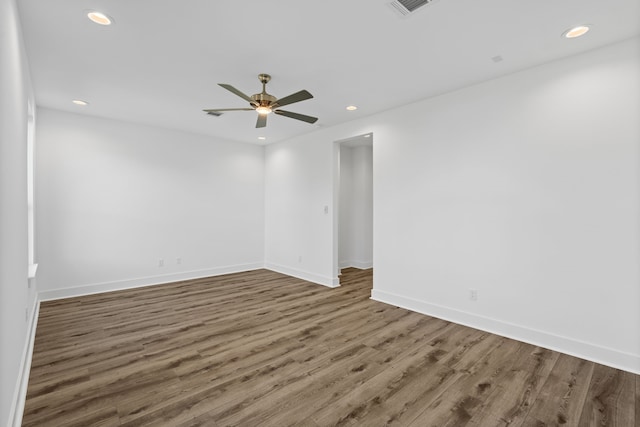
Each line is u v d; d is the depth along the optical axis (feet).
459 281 11.35
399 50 8.66
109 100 12.56
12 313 5.72
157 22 7.37
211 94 11.87
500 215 10.29
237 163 20.07
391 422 6.14
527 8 6.81
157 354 8.89
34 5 6.66
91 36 7.95
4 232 4.85
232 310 12.73
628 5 6.68
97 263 15.02
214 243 19.08
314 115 14.44
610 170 8.32
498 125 10.33
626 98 8.07
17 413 5.91
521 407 6.60
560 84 9.11
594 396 6.97
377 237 14.20
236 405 6.64
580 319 8.80
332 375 7.82
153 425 6.01
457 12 6.97
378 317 11.96
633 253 8.02
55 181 13.87
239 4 6.72
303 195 18.40
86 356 8.75
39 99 12.46
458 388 7.27
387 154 13.74
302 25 7.50
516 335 9.96
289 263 19.40
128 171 15.85
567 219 9.01
